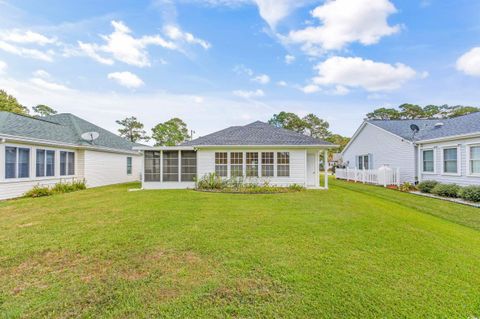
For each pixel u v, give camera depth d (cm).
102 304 261
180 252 398
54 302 264
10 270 340
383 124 1753
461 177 1071
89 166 1480
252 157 1319
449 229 539
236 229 524
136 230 517
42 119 1444
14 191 1013
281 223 573
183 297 272
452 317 238
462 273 327
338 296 271
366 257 376
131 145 2067
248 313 244
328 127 4478
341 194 1060
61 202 875
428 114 3878
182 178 1388
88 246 426
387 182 1446
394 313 243
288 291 282
